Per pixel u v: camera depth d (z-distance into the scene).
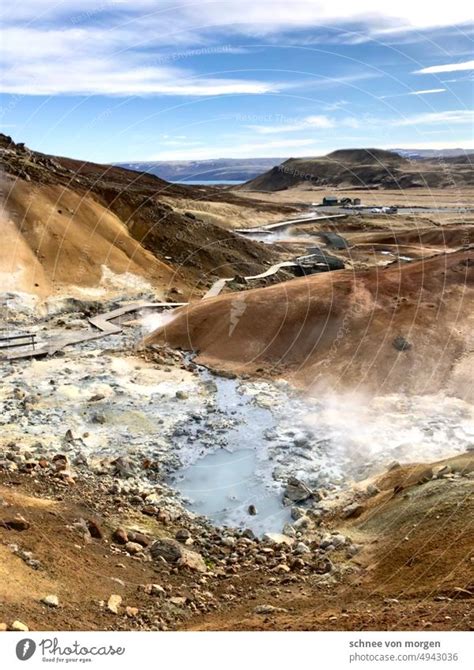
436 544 12.03
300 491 17.22
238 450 20.20
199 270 52.31
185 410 22.97
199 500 17.47
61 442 19.56
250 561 13.84
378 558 12.59
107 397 23.72
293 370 26.22
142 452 19.59
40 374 26.16
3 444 18.83
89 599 10.38
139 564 12.70
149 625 10.10
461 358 25.34
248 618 10.47
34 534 12.13
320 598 11.47
